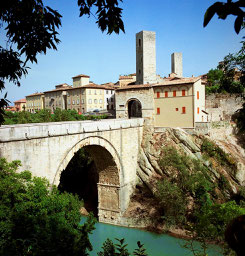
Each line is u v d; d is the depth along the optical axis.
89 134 30.97
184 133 43.06
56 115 61.62
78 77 92.12
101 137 33.47
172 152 41.09
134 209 40.34
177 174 39.09
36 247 9.84
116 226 38.97
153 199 40.50
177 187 36.22
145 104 46.84
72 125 27.92
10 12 6.85
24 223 12.52
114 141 36.75
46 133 24.55
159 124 46.16
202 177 37.19
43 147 24.42
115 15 6.84
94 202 48.44
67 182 54.06
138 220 37.97
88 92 82.88
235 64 10.90
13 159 21.55
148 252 30.50
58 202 17.69
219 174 39.22
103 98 87.06
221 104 57.38
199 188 36.44
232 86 11.41
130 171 41.88
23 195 16.22
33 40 7.43
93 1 6.62
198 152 41.59
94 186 52.06
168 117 45.25
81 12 6.85
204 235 20.00
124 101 49.38
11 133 21.19
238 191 37.84
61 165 26.61
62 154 26.78
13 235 11.84
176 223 35.62
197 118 44.44
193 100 42.78
